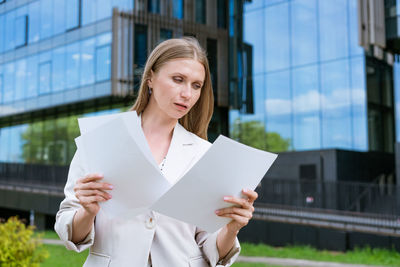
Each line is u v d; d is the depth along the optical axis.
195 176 1.53
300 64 19.94
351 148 18.52
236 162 1.56
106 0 22.61
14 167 23.69
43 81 25.41
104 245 1.71
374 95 18.48
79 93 23.50
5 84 27.58
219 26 21.47
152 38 21.12
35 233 17.03
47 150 26.81
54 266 9.80
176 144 1.85
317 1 19.69
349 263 10.90
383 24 17.84
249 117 20.92
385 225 12.32
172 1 21.14
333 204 14.97
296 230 13.48
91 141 1.58
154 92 1.80
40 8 25.98
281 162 18.98
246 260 11.23
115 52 21.78
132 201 1.60
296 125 19.83
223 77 21.19
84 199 1.57
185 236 1.78
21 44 26.72
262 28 21.03
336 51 19.12
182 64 1.72
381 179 18.20
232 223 1.71
